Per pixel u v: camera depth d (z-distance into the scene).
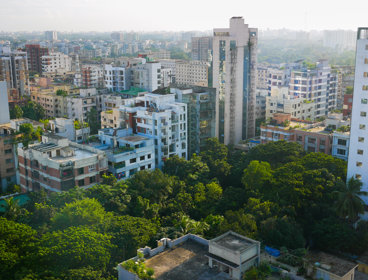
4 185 140.88
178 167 127.56
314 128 155.25
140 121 140.00
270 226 87.31
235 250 65.12
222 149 143.38
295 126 154.25
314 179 103.62
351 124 106.88
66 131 150.25
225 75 175.00
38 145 117.62
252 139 180.75
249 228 86.81
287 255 78.38
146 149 128.38
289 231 86.19
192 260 70.25
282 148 130.88
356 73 104.19
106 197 99.00
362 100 104.31
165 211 107.69
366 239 89.81
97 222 83.38
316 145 145.25
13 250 69.88
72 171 108.50
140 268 65.31
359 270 87.38
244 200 109.69
